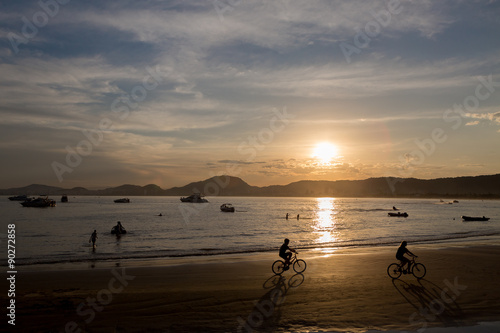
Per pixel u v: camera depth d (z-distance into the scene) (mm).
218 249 32688
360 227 64000
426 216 106938
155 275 18625
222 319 11766
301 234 49812
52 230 54875
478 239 40438
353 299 13977
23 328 10875
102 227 60469
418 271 17500
